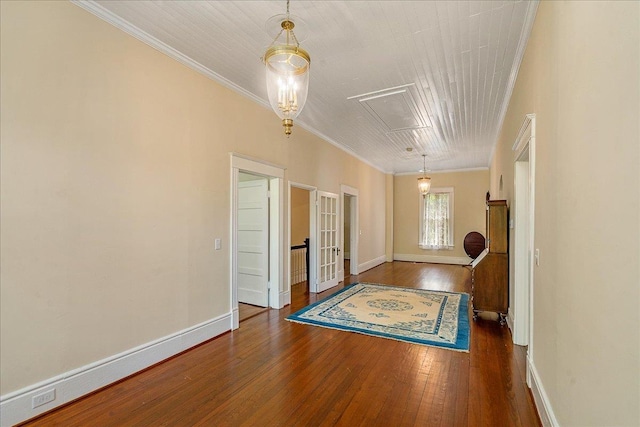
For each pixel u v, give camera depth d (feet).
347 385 8.19
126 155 8.52
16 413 6.40
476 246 27.66
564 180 5.46
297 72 6.88
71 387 7.29
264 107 14.08
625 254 3.28
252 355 9.95
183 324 10.14
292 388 8.04
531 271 8.09
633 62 3.11
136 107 8.79
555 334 5.90
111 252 8.16
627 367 3.23
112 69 8.21
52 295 7.01
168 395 7.68
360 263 25.34
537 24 7.54
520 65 10.05
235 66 10.83
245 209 16.05
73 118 7.39
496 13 7.89
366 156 25.31
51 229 7.00
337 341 11.10
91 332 7.73
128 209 8.56
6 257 6.33
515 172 11.21
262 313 14.37
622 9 3.34
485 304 13.34
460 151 23.50
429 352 10.21
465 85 12.10
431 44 9.33
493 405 7.32
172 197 9.80
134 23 8.43
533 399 7.48
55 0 7.08
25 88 6.60
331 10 7.82
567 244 5.26
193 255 10.52
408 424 6.64
